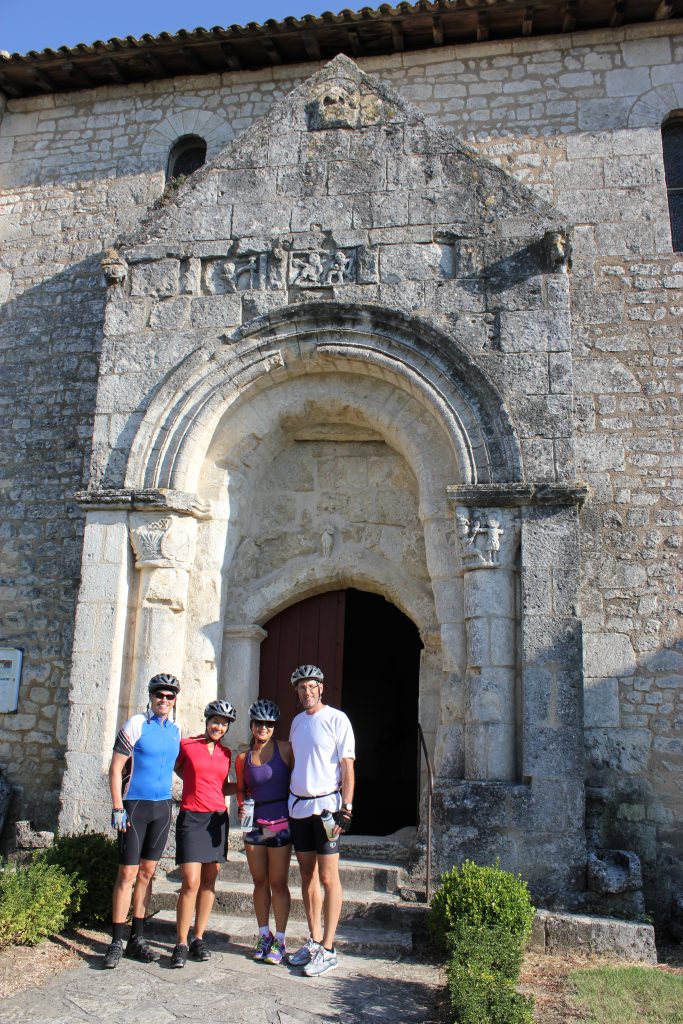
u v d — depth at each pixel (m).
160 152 10.83
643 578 8.20
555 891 6.38
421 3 9.66
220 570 8.08
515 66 10.10
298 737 5.61
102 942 5.92
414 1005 4.92
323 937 5.51
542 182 9.58
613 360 8.75
